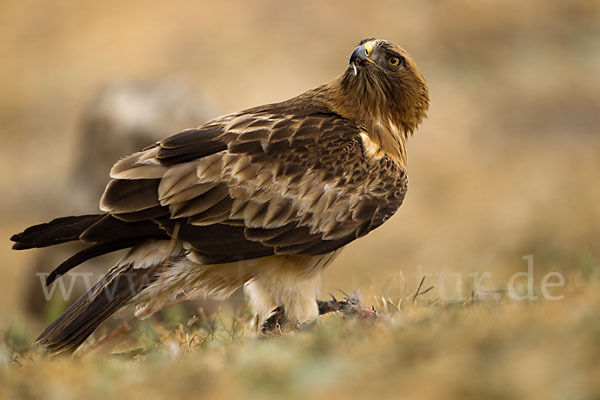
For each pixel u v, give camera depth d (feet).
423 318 26.53
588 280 31.73
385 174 35.22
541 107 109.19
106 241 31.40
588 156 94.89
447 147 98.89
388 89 36.55
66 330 30.83
